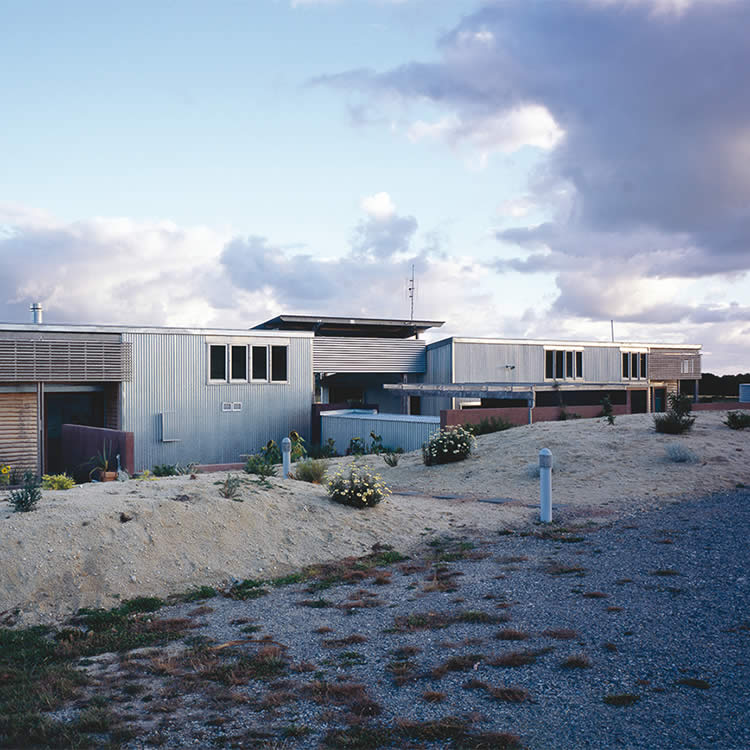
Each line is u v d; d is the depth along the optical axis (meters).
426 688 4.11
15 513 7.50
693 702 3.71
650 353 34.84
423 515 9.57
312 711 3.87
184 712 3.92
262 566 7.35
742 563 6.46
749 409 24.83
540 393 31.09
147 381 22.34
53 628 5.73
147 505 7.92
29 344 19.80
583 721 3.57
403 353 30.66
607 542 7.79
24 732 3.69
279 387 25.16
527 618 5.32
